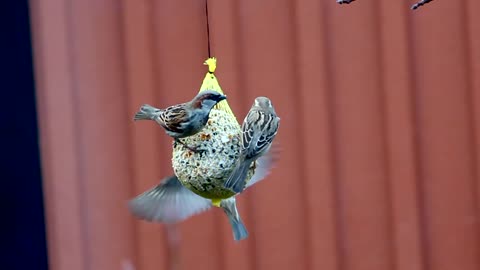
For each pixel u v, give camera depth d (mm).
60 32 8703
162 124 6312
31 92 8773
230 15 8547
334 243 8539
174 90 8625
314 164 8539
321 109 8492
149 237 8680
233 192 6199
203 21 8602
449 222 8531
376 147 8516
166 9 8617
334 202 8539
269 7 8539
